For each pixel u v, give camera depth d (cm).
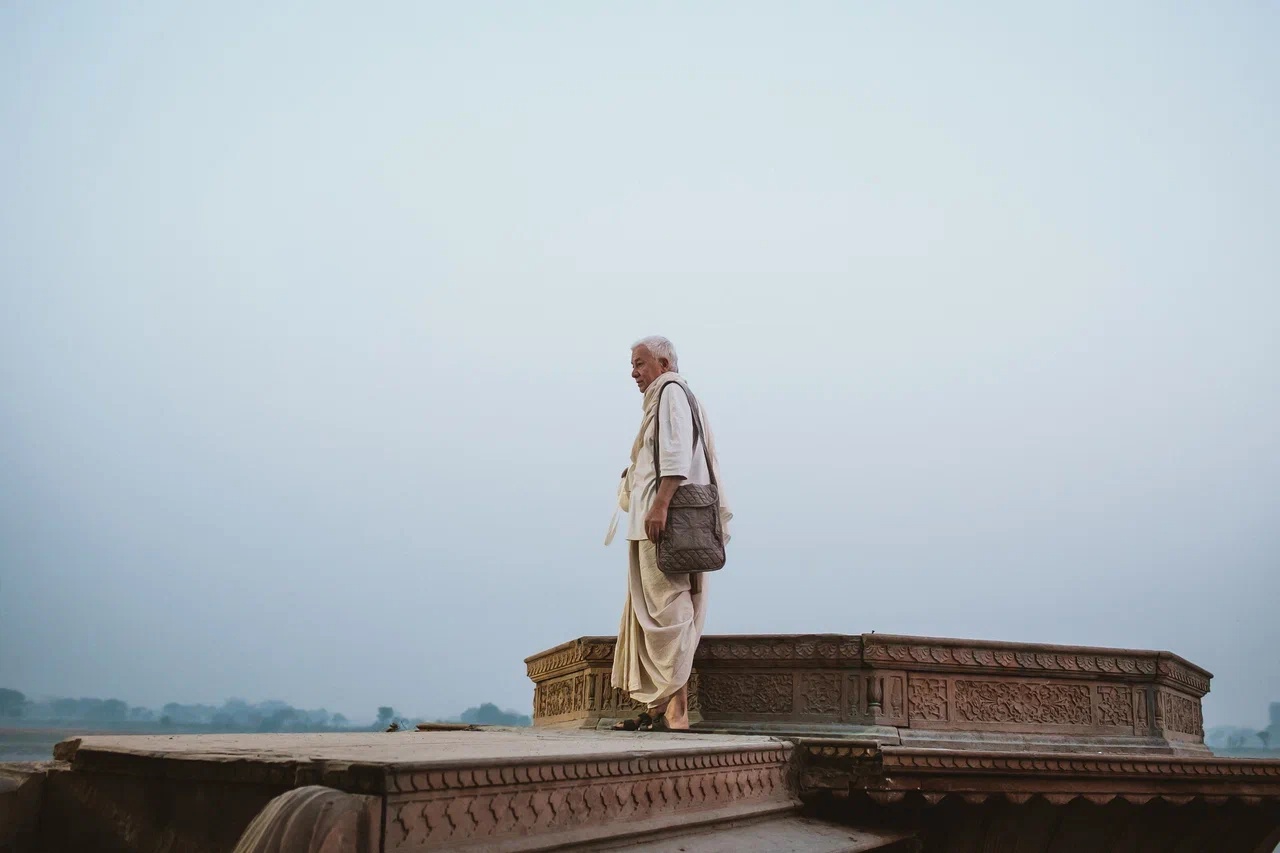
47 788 359
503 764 273
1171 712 669
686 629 557
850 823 460
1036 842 523
